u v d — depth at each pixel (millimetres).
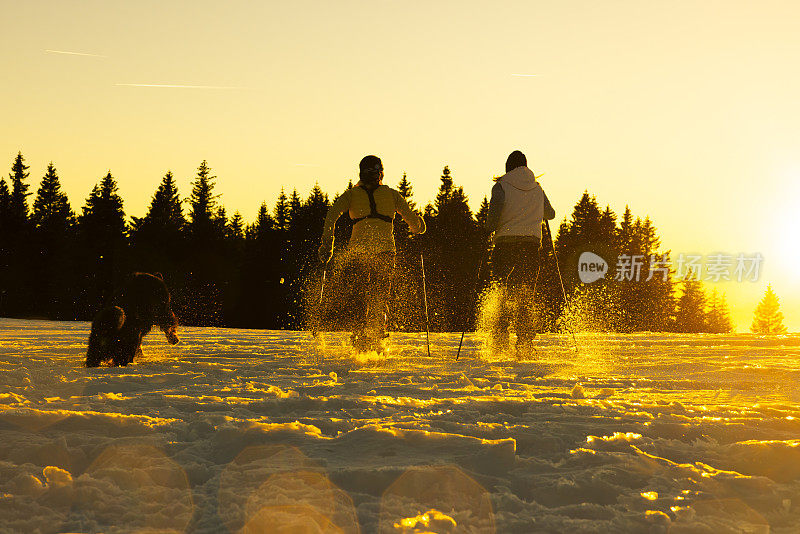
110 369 5562
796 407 3496
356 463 2299
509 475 2234
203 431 2760
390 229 6895
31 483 2061
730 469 2322
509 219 6883
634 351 7645
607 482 2115
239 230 81688
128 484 2146
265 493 2002
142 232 65625
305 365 5961
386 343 7207
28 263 61781
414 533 1723
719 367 5781
